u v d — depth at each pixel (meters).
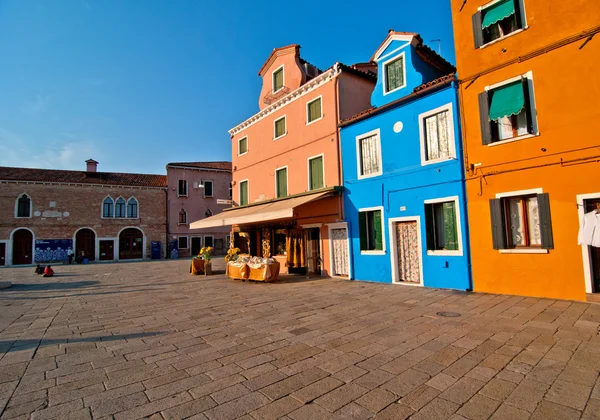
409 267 12.02
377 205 12.89
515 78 9.29
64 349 5.77
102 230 35.47
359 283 12.58
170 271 20.80
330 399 3.81
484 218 9.82
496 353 5.04
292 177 16.91
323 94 15.35
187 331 6.73
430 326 6.55
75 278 17.97
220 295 10.94
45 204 33.50
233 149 22.19
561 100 8.52
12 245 32.03
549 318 6.75
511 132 9.55
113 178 38.00
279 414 3.52
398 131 12.30
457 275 10.38
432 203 11.22
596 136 7.98
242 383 4.27
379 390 4.00
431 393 3.90
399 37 12.65
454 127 10.57
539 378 4.18
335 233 14.68
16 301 10.88
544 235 8.63
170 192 38.72
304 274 15.87
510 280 9.23
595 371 4.29
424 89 11.30
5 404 3.82
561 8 8.63
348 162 14.15
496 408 3.55
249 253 19.56
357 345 5.59
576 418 3.32
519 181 9.15
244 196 21.03
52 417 3.53
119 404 3.79
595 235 7.52
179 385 4.26
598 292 7.95
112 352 5.57
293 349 5.49
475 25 10.22
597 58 8.05
